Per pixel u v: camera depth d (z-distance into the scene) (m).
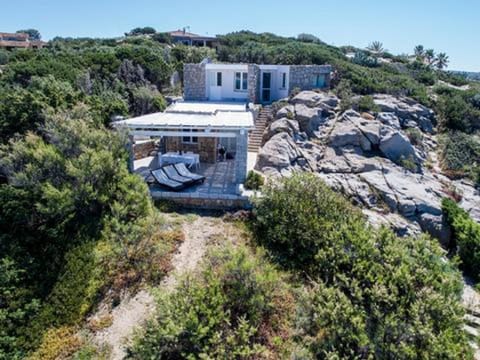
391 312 9.34
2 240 11.96
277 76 32.88
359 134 23.69
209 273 9.97
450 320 9.45
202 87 32.25
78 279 11.13
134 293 10.70
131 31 89.88
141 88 32.06
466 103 35.81
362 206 18.59
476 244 15.65
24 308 10.31
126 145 16.33
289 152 22.25
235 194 16.17
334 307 9.20
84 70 34.84
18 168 13.75
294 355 8.67
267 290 9.91
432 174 23.22
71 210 13.18
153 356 7.91
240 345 8.47
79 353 8.91
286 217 13.44
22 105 16.75
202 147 21.62
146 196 13.90
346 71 37.28
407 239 11.95
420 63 62.34
